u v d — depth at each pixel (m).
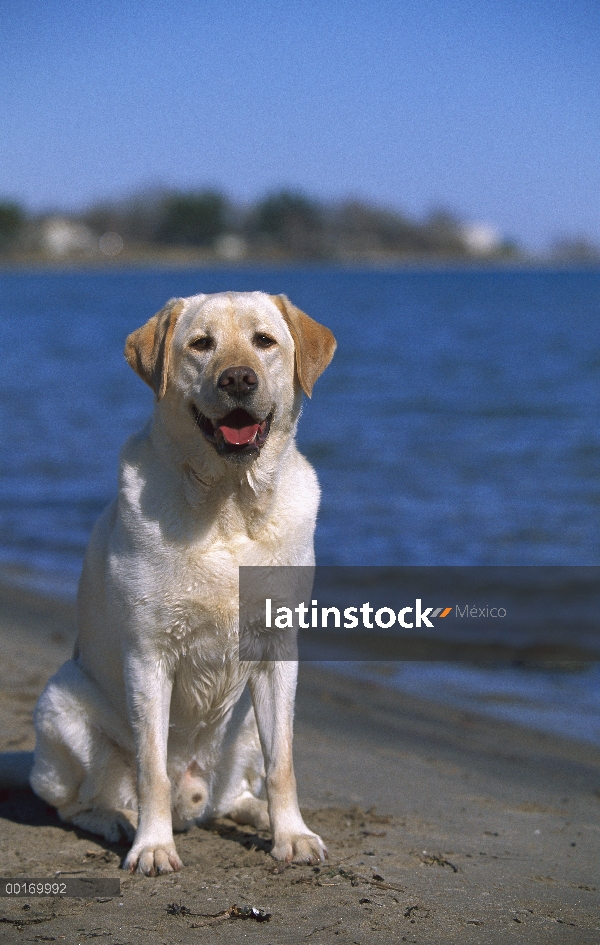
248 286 79.81
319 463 15.48
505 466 15.27
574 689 7.36
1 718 5.49
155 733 3.72
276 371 3.91
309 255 162.25
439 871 3.68
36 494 13.80
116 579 3.73
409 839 4.10
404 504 12.85
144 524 3.67
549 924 3.18
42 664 6.90
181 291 72.50
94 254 156.12
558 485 14.00
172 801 4.05
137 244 159.00
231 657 3.78
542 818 4.70
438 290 77.81
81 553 11.30
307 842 3.70
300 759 5.44
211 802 4.19
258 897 3.33
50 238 157.00
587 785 5.46
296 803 3.83
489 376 26.34
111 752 4.02
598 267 183.00
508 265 185.50
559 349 33.03
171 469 3.73
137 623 3.69
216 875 3.54
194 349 3.83
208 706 3.91
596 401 21.92
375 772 5.30
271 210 160.12
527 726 6.62
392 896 3.36
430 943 2.98
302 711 6.60
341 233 169.50
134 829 3.92
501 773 5.55
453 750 5.95
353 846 3.93
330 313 50.91
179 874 3.54
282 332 3.99
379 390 23.86
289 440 3.95
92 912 3.19
